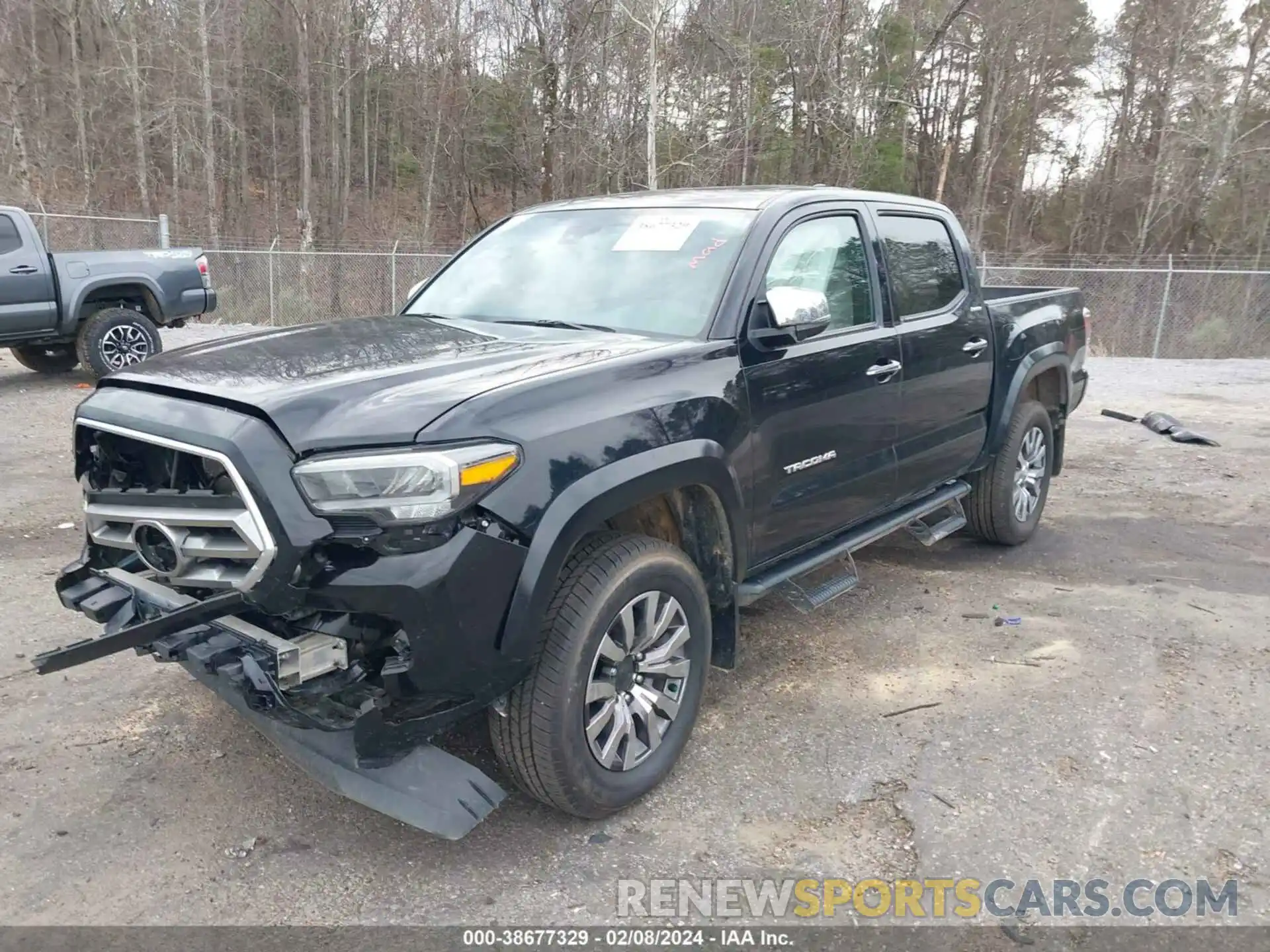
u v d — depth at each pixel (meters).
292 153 40.12
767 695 4.13
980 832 3.21
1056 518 6.80
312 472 2.64
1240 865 3.06
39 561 5.57
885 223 4.71
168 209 37.22
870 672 4.36
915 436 4.68
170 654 2.82
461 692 2.81
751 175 25.84
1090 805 3.35
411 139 41.41
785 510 3.87
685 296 3.77
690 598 3.41
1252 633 4.81
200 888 2.90
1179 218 36.34
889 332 4.45
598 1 23.64
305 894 2.89
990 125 34.50
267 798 3.36
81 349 11.07
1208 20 33.88
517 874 2.99
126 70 31.27
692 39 23.52
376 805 2.75
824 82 24.16
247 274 21.23
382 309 21.33
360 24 35.25
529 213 4.82
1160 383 13.30
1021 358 5.59
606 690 3.15
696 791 3.43
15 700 3.95
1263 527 6.63
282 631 2.84
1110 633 4.80
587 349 3.38
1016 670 4.38
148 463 3.04
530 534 2.82
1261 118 33.66
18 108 28.97
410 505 2.62
